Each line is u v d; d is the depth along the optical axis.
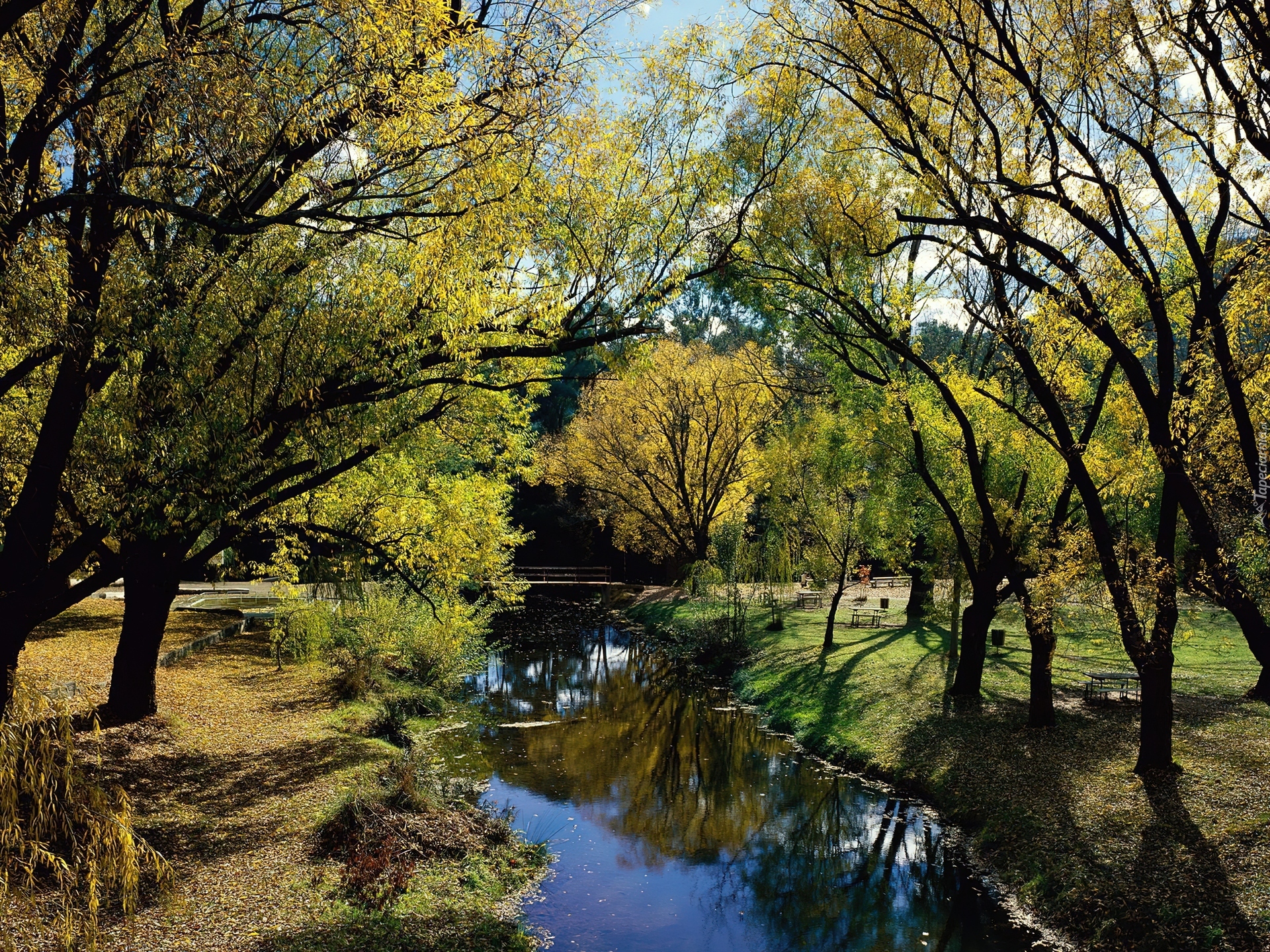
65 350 7.38
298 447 10.13
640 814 14.52
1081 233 12.37
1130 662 22.62
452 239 9.74
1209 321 9.09
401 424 10.27
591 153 10.83
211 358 8.36
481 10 10.29
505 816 13.74
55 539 9.93
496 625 39.53
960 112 11.45
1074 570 12.99
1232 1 7.64
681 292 11.62
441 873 10.69
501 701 23.70
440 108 8.89
